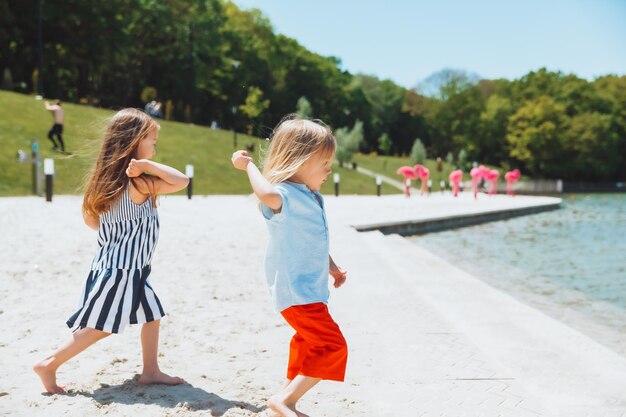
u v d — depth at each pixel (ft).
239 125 230.07
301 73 269.85
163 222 40.40
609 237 50.60
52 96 169.99
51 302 17.62
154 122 11.40
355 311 17.78
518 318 18.67
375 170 159.22
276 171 9.73
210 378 11.78
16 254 25.52
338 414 10.14
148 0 185.06
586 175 259.39
